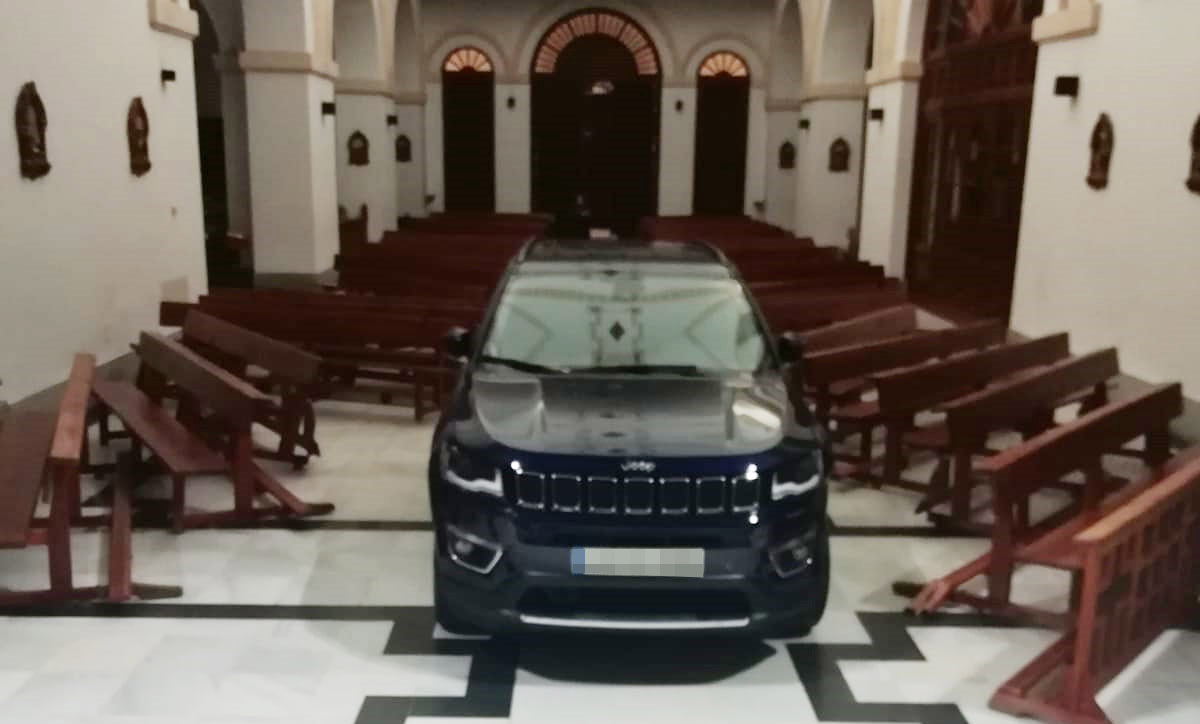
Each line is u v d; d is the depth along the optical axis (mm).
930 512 6070
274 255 12539
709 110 21406
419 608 4867
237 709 3975
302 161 12328
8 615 4699
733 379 4730
